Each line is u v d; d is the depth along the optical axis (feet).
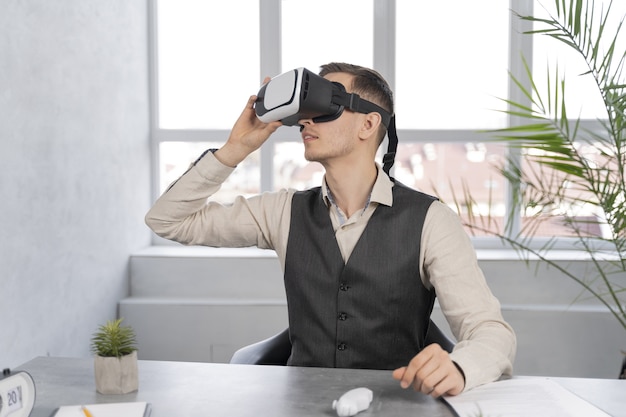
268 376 4.55
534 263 11.57
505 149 12.74
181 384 4.39
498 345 4.62
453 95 12.94
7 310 8.07
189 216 5.92
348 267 5.41
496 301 5.23
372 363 5.47
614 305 11.32
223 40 13.28
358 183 5.58
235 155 5.59
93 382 4.43
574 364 11.14
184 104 13.41
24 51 8.38
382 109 5.44
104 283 11.04
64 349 9.59
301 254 5.63
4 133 7.96
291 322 5.71
